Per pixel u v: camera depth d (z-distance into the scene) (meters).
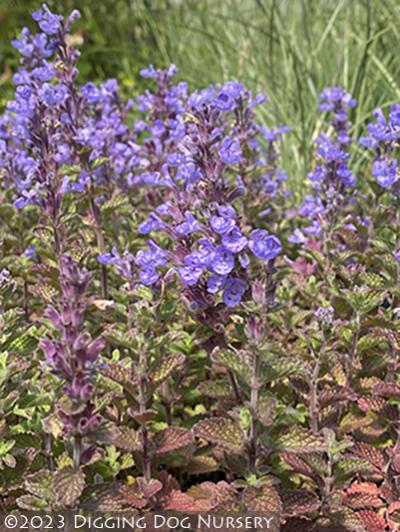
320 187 0.75
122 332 0.57
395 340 0.58
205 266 0.53
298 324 0.70
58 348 0.48
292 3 1.37
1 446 0.54
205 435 0.53
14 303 0.70
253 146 0.82
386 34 1.18
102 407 0.53
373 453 0.58
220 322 0.57
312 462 0.55
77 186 0.69
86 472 0.57
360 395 0.61
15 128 0.85
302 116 1.08
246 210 0.77
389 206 0.70
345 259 0.70
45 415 0.56
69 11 1.74
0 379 0.53
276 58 1.32
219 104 0.58
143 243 0.72
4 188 0.85
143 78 1.56
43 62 0.80
